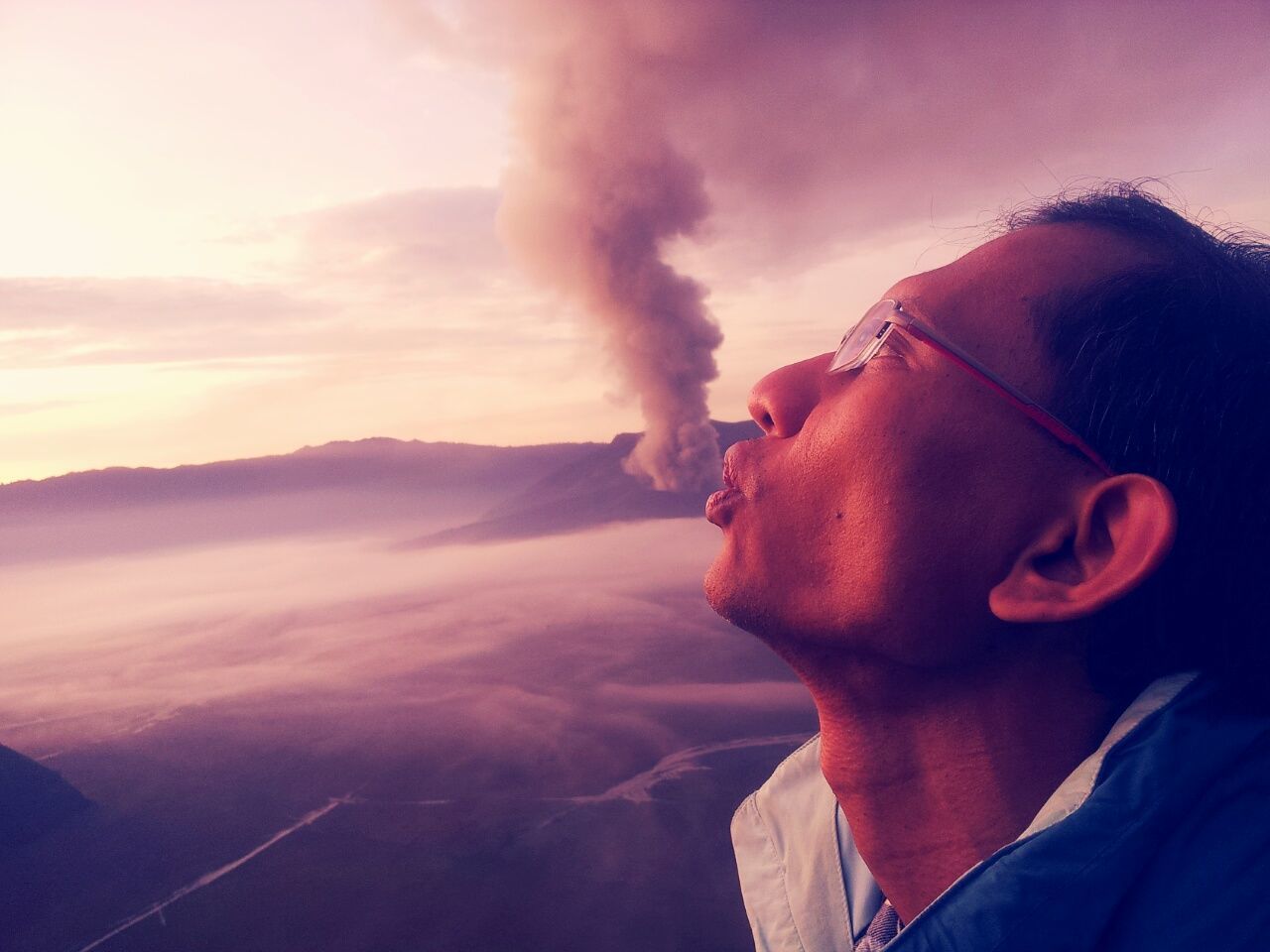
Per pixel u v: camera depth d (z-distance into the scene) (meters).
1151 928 0.34
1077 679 0.45
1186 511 0.42
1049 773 0.45
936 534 0.44
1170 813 0.36
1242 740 0.38
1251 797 0.36
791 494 0.48
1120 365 0.43
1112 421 0.43
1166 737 0.39
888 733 0.49
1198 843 0.35
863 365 0.48
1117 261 0.46
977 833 0.47
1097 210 0.52
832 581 0.46
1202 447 0.42
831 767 0.51
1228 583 0.42
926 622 0.44
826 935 0.62
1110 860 0.35
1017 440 0.44
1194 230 0.50
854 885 0.61
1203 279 0.45
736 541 0.50
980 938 0.35
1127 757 0.39
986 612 0.44
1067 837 0.36
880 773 0.49
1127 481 0.40
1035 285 0.46
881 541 0.45
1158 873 0.35
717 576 0.51
